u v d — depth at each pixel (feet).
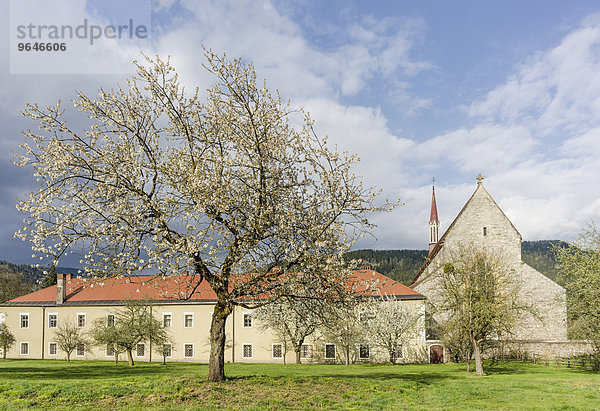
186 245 55.98
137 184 57.88
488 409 58.03
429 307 138.00
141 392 55.42
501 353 162.61
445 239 180.96
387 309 159.74
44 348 197.88
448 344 125.70
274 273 60.49
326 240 57.82
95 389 56.59
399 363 161.89
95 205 56.24
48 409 49.24
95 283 56.95
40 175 56.95
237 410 50.34
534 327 166.30
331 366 141.28
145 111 61.16
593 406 61.16
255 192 59.72
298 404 54.24
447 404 60.18
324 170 60.39
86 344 187.73
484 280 117.08
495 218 177.17
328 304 60.70
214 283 60.08
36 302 202.18
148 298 173.99
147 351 185.06
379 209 60.13
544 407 60.13
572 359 139.74
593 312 114.32
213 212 57.06
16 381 64.49
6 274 285.23
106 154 58.54
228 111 62.18
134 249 56.44
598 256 120.88
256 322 175.73
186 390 56.08
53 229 54.80
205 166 60.03
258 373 92.79
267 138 61.46
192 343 181.16
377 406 56.24
